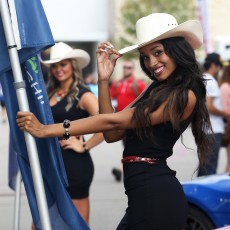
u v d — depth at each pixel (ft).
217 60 30.83
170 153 14.14
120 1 126.41
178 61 13.94
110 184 37.37
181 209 13.96
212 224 21.57
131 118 13.70
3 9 13.76
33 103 14.76
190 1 115.55
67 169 20.26
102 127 13.74
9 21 13.79
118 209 30.68
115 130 13.92
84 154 20.58
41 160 14.84
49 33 14.29
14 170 20.63
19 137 14.66
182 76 13.92
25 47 14.17
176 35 14.12
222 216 21.38
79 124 13.78
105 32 133.39
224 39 76.89
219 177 22.68
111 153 53.72
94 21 133.59
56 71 20.88
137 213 13.82
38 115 14.66
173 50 13.98
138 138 13.93
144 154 13.91
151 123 13.65
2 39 14.33
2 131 76.33
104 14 133.18
